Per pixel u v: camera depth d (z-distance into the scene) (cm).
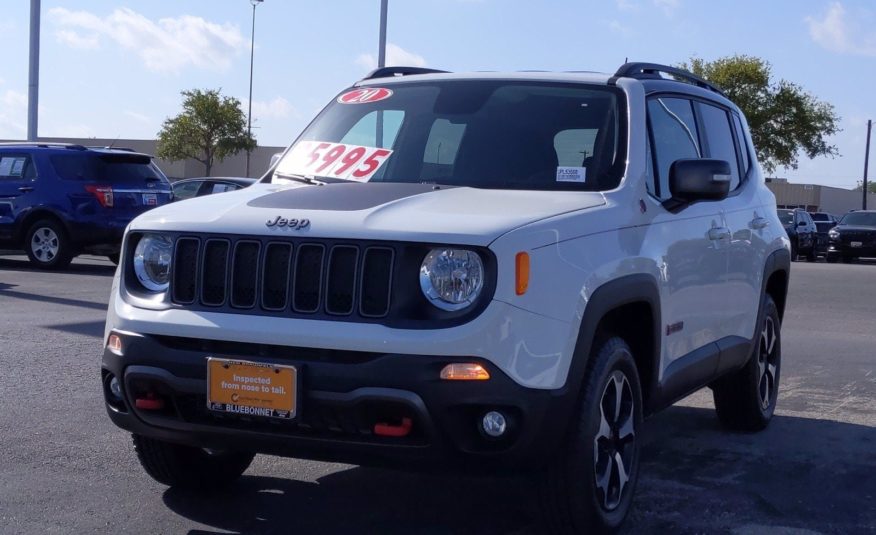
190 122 5519
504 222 405
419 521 479
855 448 626
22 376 768
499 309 386
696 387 553
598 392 427
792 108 5638
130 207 1662
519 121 520
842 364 930
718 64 5659
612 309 438
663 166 532
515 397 387
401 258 393
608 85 531
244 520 477
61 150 1647
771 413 682
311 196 448
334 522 476
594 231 438
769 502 516
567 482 419
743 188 649
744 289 615
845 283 1961
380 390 384
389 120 546
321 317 398
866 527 481
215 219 427
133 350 422
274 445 411
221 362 405
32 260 1653
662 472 568
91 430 625
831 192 8788
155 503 497
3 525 462
